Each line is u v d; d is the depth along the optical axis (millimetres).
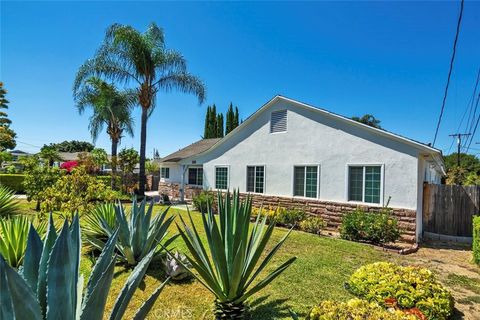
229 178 13945
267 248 6926
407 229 8297
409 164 8438
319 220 9383
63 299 1532
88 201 6785
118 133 21391
